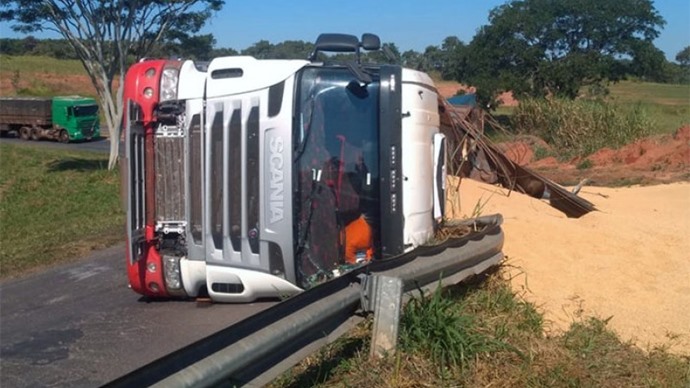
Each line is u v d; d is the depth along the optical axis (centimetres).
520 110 3206
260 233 731
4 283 1102
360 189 736
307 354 499
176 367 394
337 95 739
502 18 4088
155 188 775
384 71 735
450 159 1141
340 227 736
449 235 832
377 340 548
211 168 743
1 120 4569
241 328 436
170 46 2659
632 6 4112
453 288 703
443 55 4331
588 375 559
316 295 503
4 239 1636
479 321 620
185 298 822
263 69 735
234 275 750
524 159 2517
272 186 725
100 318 829
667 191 1480
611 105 3131
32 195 2320
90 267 1165
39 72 7638
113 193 2259
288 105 722
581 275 825
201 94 746
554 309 730
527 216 1048
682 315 743
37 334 786
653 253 908
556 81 4084
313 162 734
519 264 830
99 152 3753
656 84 7681
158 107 764
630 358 611
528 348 587
